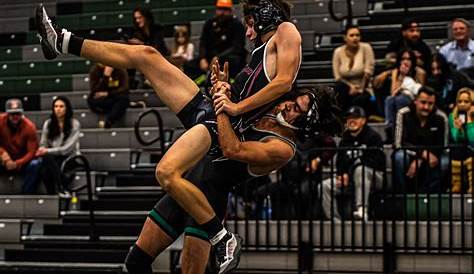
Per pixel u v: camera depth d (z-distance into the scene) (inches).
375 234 384.5
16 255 422.3
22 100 569.3
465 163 397.1
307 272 390.6
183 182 242.4
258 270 396.8
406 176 383.6
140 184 463.2
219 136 243.4
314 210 405.1
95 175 459.2
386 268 383.9
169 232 256.4
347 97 467.5
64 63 610.2
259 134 254.4
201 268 255.0
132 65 253.6
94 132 494.6
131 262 259.1
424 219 394.0
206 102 255.0
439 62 462.9
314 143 416.5
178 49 540.1
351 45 488.4
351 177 386.6
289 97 257.8
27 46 637.9
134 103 518.3
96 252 413.1
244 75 254.4
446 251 381.7
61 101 463.2
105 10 666.2
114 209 447.8
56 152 456.1
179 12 628.4
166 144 483.2
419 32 488.1
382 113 474.9
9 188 462.9
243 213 413.4
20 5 696.4
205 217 244.7
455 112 416.8
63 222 442.9
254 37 257.6
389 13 573.9
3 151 458.9
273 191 402.9
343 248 386.9
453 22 481.4
